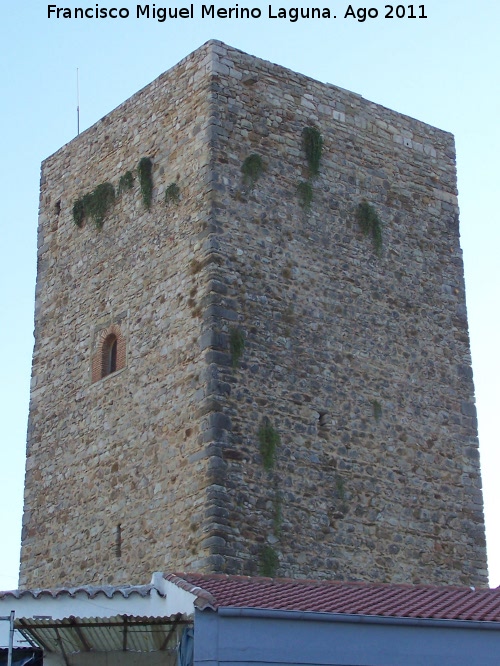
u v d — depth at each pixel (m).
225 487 25.81
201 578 21.42
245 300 27.44
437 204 31.73
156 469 27.25
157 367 28.00
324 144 29.98
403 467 28.66
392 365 29.33
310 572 26.39
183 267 28.02
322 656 18.66
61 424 30.44
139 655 20.20
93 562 28.28
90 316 30.50
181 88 29.55
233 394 26.58
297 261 28.55
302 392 27.59
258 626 18.52
